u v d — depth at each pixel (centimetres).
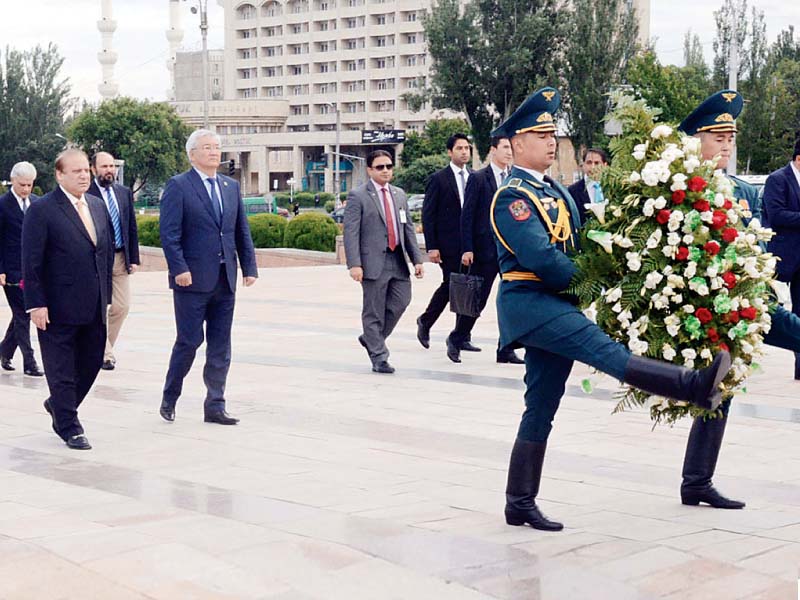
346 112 11650
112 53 11244
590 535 498
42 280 726
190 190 797
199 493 589
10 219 1045
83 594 408
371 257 1022
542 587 421
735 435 745
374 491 593
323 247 3166
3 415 852
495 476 632
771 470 647
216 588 416
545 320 491
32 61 7969
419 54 11000
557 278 492
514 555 463
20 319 1060
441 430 772
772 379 970
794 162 941
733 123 594
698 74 5153
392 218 1030
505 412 838
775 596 409
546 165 512
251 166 11600
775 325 526
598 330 485
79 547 468
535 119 507
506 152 1049
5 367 1106
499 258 520
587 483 614
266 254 3053
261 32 12319
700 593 413
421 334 1170
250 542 479
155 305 1781
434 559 458
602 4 5138
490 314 1538
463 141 1104
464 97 5428
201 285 796
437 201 1105
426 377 1006
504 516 536
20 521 520
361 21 11462
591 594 412
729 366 457
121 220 1062
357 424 796
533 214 496
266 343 1264
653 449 706
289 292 1992
